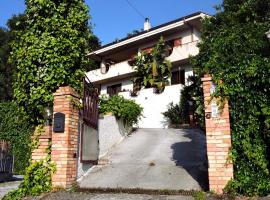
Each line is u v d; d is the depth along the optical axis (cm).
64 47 852
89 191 761
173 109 2019
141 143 1386
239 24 1143
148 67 2266
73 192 750
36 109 846
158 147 1293
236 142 675
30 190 764
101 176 895
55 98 825
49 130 829
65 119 807
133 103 1576
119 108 1413
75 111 842
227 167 662
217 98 701
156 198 662
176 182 789
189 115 1902
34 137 836
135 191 738
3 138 1655
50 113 841
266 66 677
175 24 2539
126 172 925
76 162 845
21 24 927
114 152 1240
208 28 1411
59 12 884
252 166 657
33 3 890
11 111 1683
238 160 670
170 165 973
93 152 992
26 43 873
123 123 1495
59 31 864
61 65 845
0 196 895
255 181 640
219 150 675
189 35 2536
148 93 2202
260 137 670
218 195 640
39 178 777
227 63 716
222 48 880
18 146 1653
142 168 962
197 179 793
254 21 1220
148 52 2502
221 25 1349
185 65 2470
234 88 693
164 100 2123
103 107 1331
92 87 1016
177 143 1354
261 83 680
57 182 779
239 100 691
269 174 650
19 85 867
